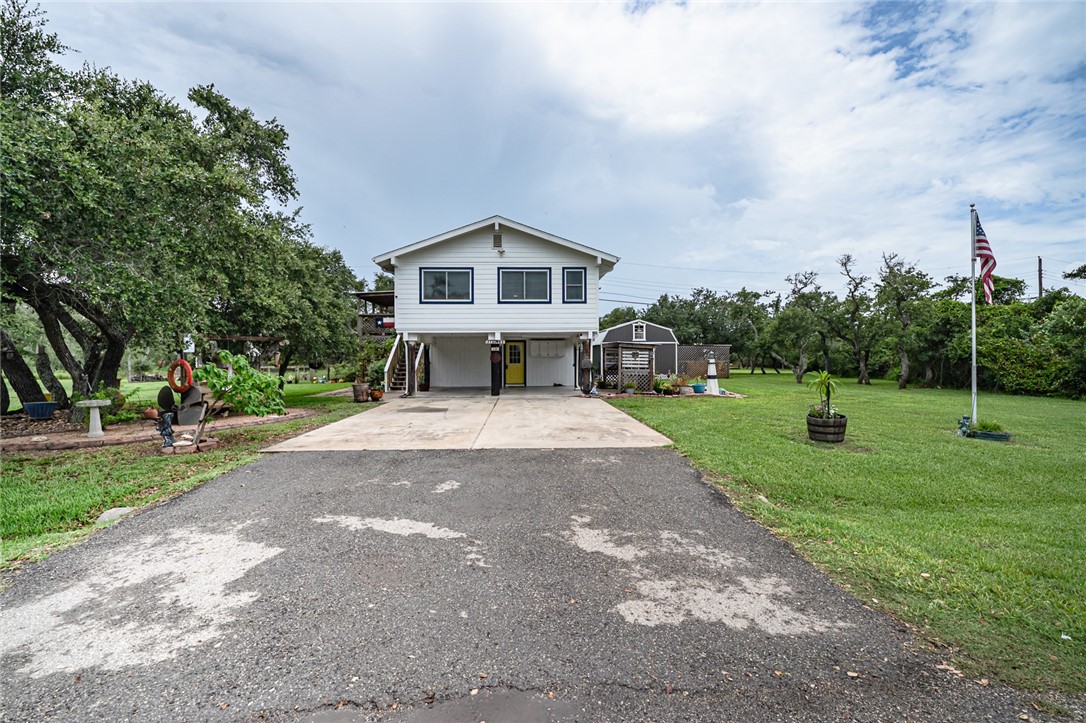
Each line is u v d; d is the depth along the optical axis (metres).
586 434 7.59
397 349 17.17
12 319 10.20
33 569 2.99
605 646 2.17
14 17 7.84
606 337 26.53
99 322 8.95
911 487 5.06
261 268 11.02
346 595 2.64
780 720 1.72
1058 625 2.37
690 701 1.81
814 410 7.50
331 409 11.48
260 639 2.22
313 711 1.75
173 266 7.82
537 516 3.96
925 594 2.69
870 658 2.09
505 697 1.83
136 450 6.78
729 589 2.74
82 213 6.59
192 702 1.80
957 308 20.20
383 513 4.02
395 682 1.92
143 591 2.70
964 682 1.93
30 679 1.94
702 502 4.36
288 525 3.75
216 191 8.61
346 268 25.77
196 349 10.49
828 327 22.66
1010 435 7.94
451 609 2.50
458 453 6.24
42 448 7.02
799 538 3.54
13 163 5.82
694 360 27.94
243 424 9.07
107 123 7.04
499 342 14.12
